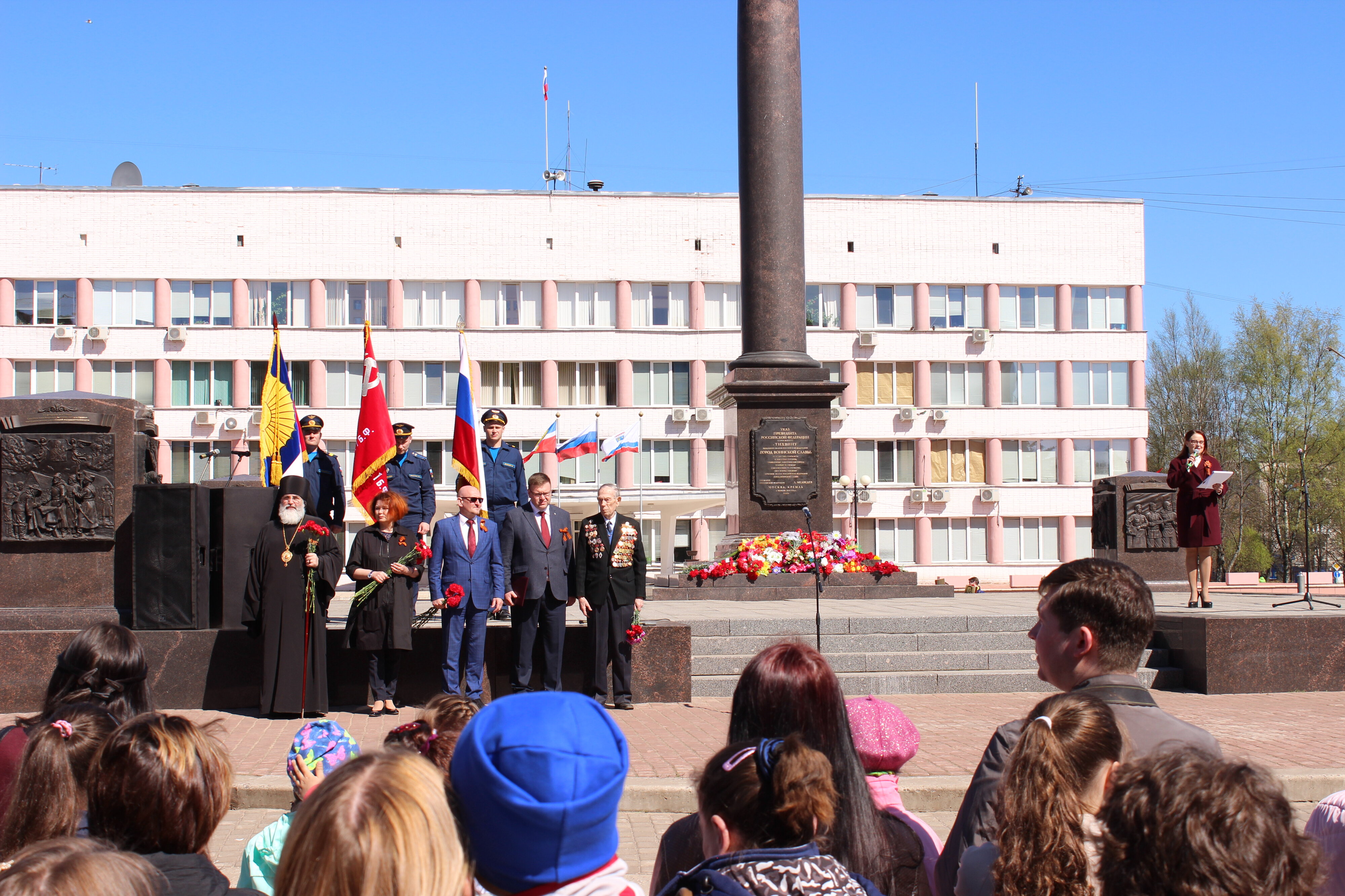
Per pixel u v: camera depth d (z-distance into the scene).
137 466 12.45
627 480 49.09
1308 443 60.62
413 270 49.12
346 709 11.94
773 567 18.19
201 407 48.09
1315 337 61.56
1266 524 67.38
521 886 2.69
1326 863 3.57
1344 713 11.41
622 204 50.06
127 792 3.16
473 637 11.55
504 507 14.39
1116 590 3.95
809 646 3.74
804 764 2.92
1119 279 52.22
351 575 11.41
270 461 14.26
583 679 12.45
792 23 19.25
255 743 9.95
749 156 19.25
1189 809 2.37
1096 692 3.90
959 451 51.50
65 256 48.22
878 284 51.50
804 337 19.33
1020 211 51.97
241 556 12.00
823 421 19.00
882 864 3.49
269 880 4.26
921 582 50.59
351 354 48.78
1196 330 66.69
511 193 49.66
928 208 51.66
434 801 2.40
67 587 12.21
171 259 48.50
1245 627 12.94
